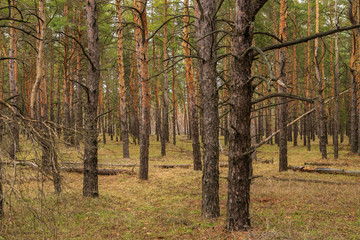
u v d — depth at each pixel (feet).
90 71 26.12
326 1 72.54
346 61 86.89
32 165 12.41
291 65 86.58
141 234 17.72
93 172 25.35
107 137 113.09
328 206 22.65
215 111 21.56
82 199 23.72
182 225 19.26
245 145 16.35
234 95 16.19
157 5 62.54
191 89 44.29
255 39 53.78
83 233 17.22
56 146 14.34
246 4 15.74
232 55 15.71
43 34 19.07
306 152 73.26
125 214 21.66
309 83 81.76
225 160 54.44
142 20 34.71
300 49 85.97
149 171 42.55
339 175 37.86
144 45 36.01
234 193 16.62
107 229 18.44
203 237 16.67
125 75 97.19
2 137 12.35
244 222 16.66
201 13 21.36
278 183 32.73
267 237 14.94
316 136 126.11
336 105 59.06
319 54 80.79
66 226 17.67
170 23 62.08
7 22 45.73
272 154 70.38
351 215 20.15
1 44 64.39
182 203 25.30
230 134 16.63
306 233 16.01
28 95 79.87
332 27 65.98
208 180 21.03
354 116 65.57
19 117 13.79
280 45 14.10
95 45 26.58
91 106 25.91
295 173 39.78
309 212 21.11
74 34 65.05
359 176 36.78
